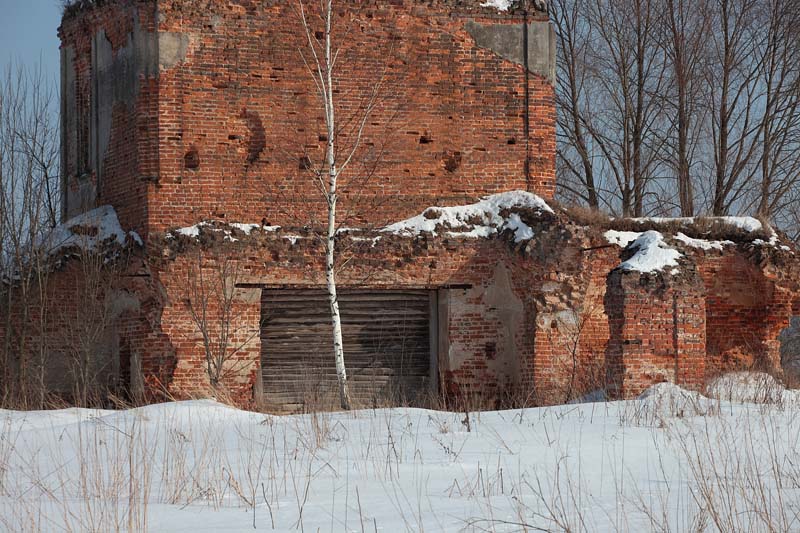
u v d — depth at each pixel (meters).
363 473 11.56
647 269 21.95
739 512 9.06
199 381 23.45
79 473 12.02
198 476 10.84
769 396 18.52
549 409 17.92
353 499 9.99
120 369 24.39
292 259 24.03
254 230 24.06
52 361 24.30
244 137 24.50
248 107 24.53
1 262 24.42
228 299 23.59
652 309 21.83
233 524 8.90
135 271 23.69
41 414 18.77
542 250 23.59
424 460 12.55
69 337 24.22
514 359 24.47
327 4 23.39
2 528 8.91
